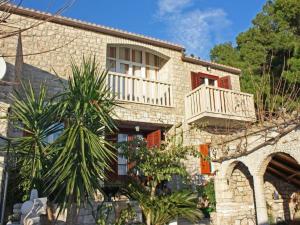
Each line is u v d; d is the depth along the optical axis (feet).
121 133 39.86
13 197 23.26
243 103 41.01
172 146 28.58
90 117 21.26
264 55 56.49
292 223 34.55
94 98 21.81
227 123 40.24
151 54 45.68
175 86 42.32
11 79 23.81
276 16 58.90
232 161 29.53
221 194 30.35
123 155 27.78
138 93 39.27
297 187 37.42
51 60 34.60
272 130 25.54
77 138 20.25
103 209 25.43
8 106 22.41
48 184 20.97
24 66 33.04
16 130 27.48
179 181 37.55
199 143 40.68
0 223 19.63
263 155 26.27
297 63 48.57
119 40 39.47
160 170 26.96
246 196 31.48
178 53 44.09
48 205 21.35
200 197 35.60
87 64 23.11
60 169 19.92
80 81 21.95
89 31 37.81
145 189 28.53
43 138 22.47
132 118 37.65
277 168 34.30
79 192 19.53
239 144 28.22
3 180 20.77
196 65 45.44
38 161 21.38
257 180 26.61
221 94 40.32
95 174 20.66
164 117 40.01
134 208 26.84
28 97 23.95
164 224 26.68
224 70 48.26
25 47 33.65
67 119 22.13
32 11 32.78
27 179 21.88
